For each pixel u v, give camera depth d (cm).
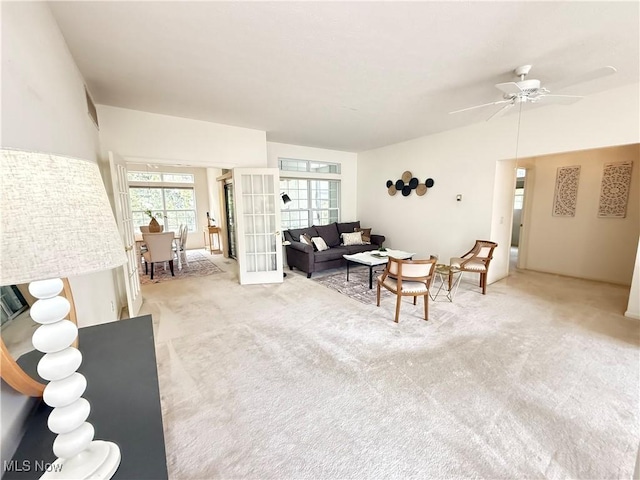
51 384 67
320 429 159
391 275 321
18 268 57
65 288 116
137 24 182
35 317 64
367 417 168
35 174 60
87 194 69
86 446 69
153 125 365
